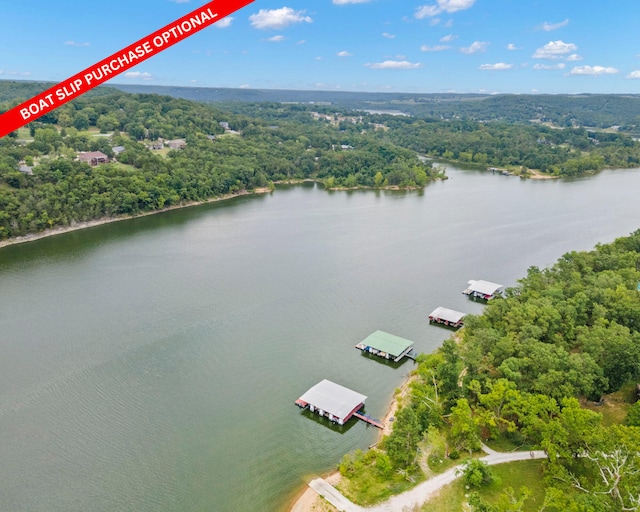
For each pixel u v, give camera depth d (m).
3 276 147.88
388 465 68.31
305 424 83.06
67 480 70.38
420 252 172.62
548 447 65.00
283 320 119.81
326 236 193.38
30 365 99.25
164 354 103.88
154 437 79.25
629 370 83.12
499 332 94.94
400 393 91.38
